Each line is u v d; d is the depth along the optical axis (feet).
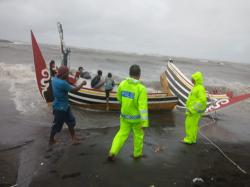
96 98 31.12
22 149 18.34
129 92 15.51
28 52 136.46
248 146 22.16
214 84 77.56
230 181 15.34
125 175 15.17
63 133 22.12
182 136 23.52
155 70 113.70
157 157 18.08
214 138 23.71
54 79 18.63
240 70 196.75
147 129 25.09
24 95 35.91
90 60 138.31
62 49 30.50
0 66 63.26
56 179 14.38
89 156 17.58
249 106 40.37
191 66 185.47
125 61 156.46
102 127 24.73
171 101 33.01
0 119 25.02
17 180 14.16
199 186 14.49
